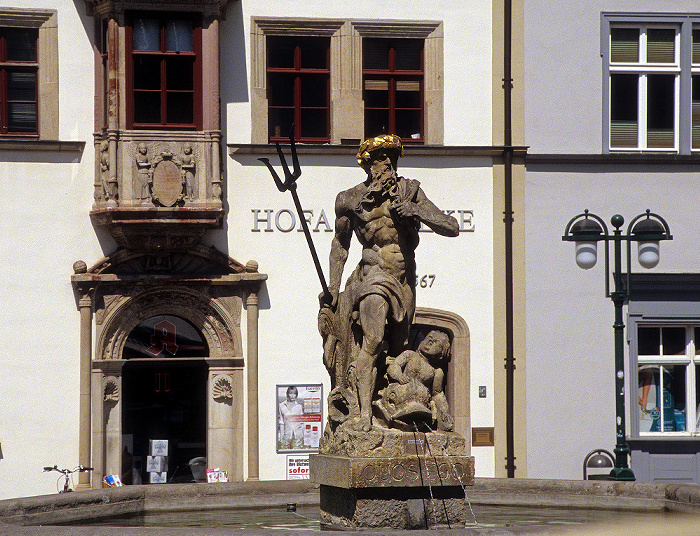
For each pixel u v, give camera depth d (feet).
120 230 69.77
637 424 75.15
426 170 74.90
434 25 75.46
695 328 76.74
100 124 71.31
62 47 71.97
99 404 70.85
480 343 74.59
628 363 75.41
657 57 77.46
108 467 71.31
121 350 72.02
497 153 75.20
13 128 72.38
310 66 74.95
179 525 38.99
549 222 75.46
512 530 27.22
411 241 34.78
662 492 42.80
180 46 70.95
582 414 74.90
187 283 71.82
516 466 74.13
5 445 70.28
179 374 73.05
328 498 34.86
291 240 73.31
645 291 75.77
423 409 33.06
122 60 69.72
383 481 32.32
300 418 72.74
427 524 32.86
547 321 75.00
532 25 76.07
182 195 70.28
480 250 74.90
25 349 70.74
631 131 77.30
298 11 74.18
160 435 72.69
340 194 35.60
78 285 70.54
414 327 74.54
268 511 43.73
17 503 38.19
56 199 71.41
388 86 75.77
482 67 75.77
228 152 72.84
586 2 76.33
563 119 76.07
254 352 72.33
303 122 74.90
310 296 73.31
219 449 72.54
